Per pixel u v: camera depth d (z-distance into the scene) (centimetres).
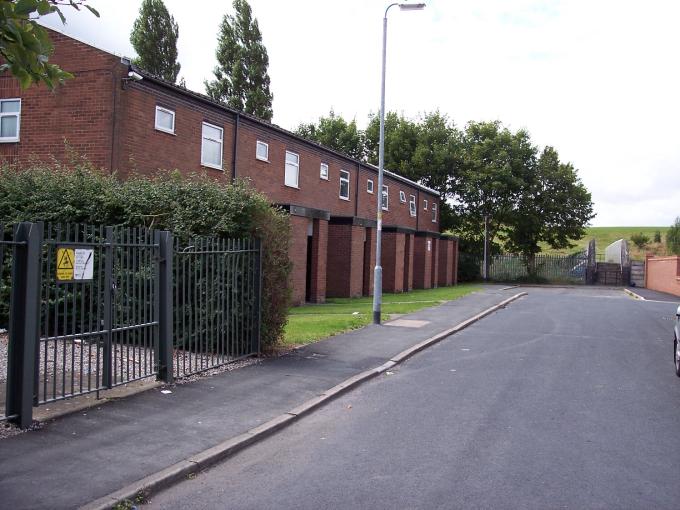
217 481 533
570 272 4744
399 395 877
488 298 2641
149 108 1731
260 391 834
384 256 3069
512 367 1108
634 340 1509
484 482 532
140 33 3725
